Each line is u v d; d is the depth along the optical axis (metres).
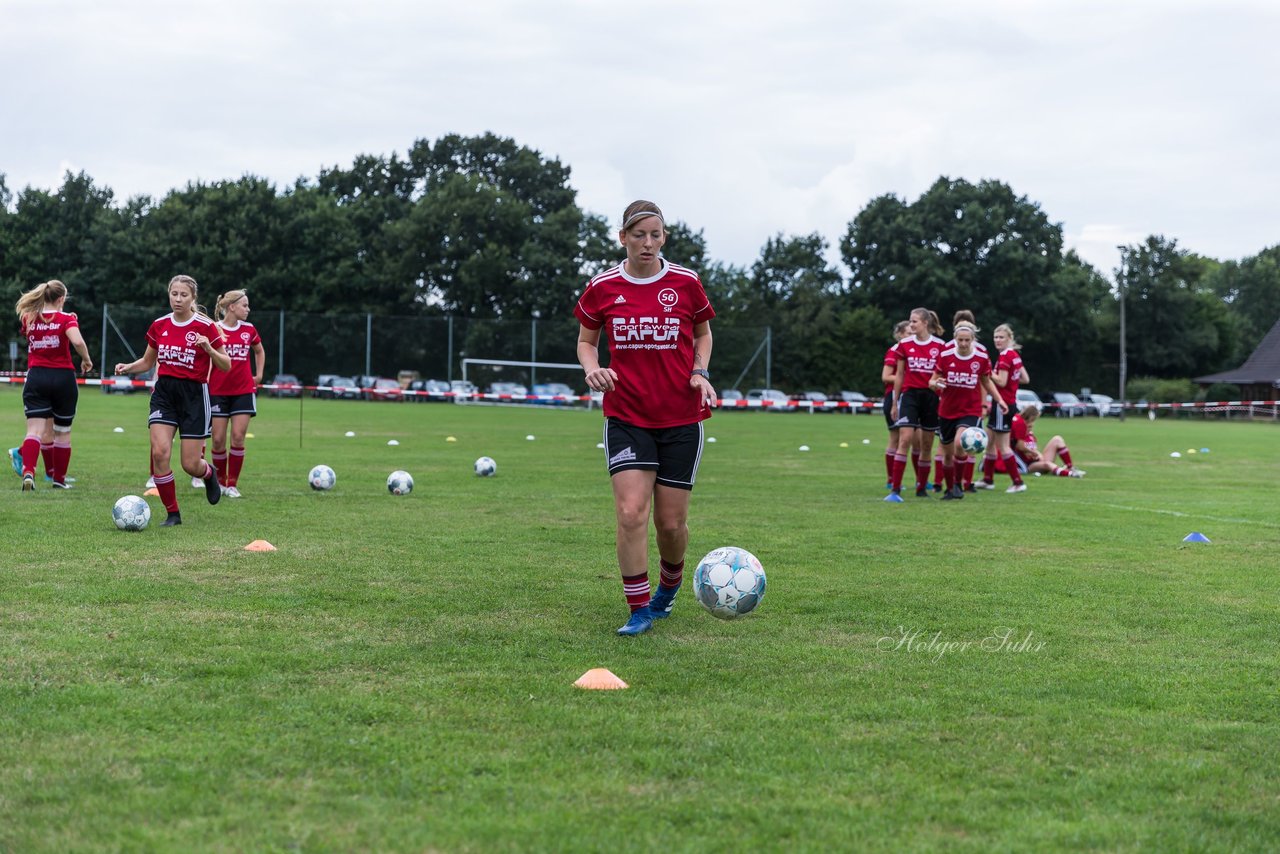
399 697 4.17
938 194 68.88
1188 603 6.24
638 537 5.42
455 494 11.50
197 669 4.48
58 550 7.27
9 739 3.63
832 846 2.93
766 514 10.34
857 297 70.94
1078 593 6.51
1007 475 16.42
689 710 4.08
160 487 8.59
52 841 2.88
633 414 5.57
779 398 54.31
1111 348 74.75
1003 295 68.81
